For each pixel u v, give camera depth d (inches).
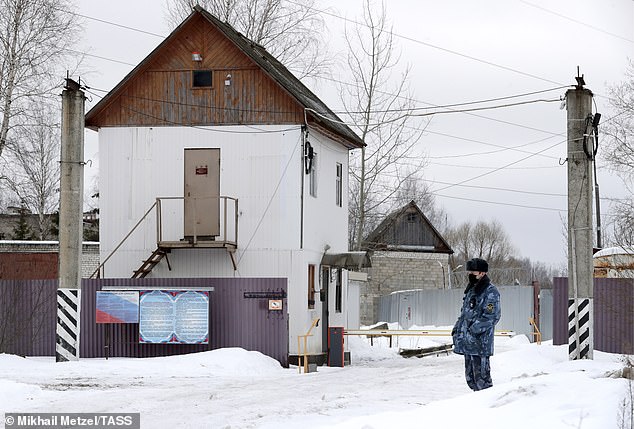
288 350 1105.4
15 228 2583.7
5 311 1112.2
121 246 1256.8
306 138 1226.6
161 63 1264.8
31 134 1873.8
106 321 1074.1
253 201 1231.5
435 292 1990.7
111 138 1268.5
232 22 1879.9
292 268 1215.6
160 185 1254.3
